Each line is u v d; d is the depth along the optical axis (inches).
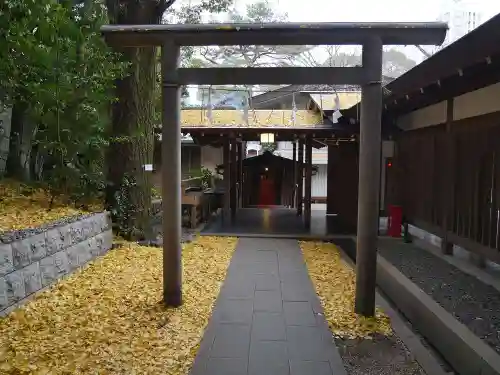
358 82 169.6
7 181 288.8
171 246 181.3
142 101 319.3
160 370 128.0
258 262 274.2
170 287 182.4
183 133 438.6
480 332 151.9
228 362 135.1
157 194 471.8
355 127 406.3
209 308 184.4
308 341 152.3
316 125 418.3
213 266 258.8
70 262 223.5
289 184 623.2
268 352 142.9
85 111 271.1
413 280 215.9
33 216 227.8
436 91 259.3
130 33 171.6
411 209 322.0
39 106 259.1
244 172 629.0
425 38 165.9
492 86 216.5
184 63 555.5
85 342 144.0
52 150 275.7
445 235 265.6
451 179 257.6
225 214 467.8
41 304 176.6
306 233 372.8
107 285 209.0
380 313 182.7
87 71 277.1
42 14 256.5
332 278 238.5
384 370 132.8
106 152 315.3
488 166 220.8
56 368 125.2
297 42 171.2
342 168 492.1
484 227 222.2
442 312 167.2
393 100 295.9
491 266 243.0
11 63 241.8
